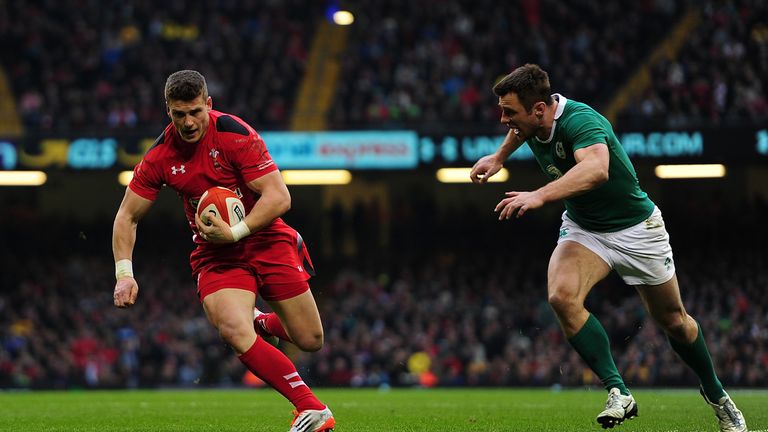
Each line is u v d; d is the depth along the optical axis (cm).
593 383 7044
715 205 9219
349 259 9962
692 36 9431
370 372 7550
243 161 2031
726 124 7788
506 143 2384
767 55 8962
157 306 8788
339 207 9825
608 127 2120
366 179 10144
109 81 9494
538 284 9175
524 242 9712
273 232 2105
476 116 8850
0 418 3209
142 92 9200
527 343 7988
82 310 8725
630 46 9706
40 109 9169
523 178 10075
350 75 9425
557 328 8025
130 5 10325
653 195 9550
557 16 10000
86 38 9912
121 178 9106
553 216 9725
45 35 9944
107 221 10206
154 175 2078
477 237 9756
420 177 10225
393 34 9994
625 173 2123
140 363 7819
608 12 9969
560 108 2123
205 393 5775
